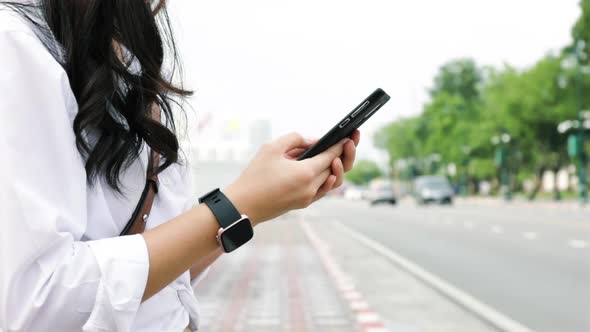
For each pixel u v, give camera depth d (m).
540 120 53.88
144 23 1.07
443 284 9.82
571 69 51.47
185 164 1.22
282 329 6.68
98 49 1.04
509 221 27.33
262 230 25.34
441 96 85.62
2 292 0.87
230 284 10.05
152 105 1.12
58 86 0.95
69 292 0.89
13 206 0.88
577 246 15.62
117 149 1.02
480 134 67.00
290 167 1.03
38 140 0.92
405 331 6.58
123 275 0.91
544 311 7.65
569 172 72.38
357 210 48.72
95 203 1.02
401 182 126.62
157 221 1.13
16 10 0.99
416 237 19.94
